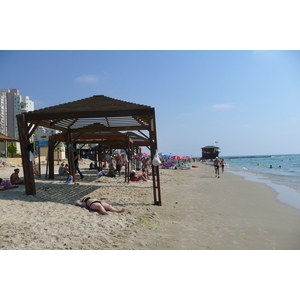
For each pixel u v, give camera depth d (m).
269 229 6.14
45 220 6.00
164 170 29.92
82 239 4.98
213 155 89.69
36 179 14.96
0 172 19.30
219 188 14.00
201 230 5.90
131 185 13.66
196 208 8.39
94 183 13.98
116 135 16.03
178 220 6.77
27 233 5.05
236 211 8.16
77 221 6.08
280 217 7.51
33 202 7.89
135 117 10.52
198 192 12.11
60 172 18.11
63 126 13.50
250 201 10.17
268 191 13.43
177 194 11.22
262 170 36.25
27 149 9.08
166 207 8.36
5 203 7.48
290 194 12.50
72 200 8.77
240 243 5.10
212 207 8.65
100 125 13.45
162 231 5.73
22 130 9.02
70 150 14.41
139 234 5.45
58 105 9.00
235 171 33.12
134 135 20.59
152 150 8.60
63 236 5.07
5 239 4.70
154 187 8.65
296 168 42.22
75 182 13.92
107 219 6.41
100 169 21.75
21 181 11.50
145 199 9.58
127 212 7.29
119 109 8.70
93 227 5.71
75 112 8.92
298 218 7.44
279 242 5.20
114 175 17.75
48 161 15.77
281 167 46.19
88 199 7.63
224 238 5.38
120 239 5.10
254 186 15.55
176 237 5.36
